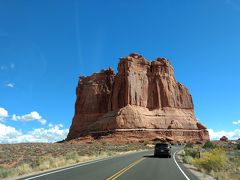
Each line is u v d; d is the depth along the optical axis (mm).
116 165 27703
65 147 74625
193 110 162250
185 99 162375
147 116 145250
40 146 73750
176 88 161625
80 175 19422
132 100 147250
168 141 132625
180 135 143625
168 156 42906
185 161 35406
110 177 18469
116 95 151250
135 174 20609
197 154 41969
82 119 168500
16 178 18203
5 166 33281
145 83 154625
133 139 131625
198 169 26875
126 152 59875
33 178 17750
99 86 173250
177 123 146000
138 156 44188
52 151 57000
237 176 22297
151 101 153125
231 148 73688
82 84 178875
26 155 48219
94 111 168125
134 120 138750
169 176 20109
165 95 154875
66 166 26484
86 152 52562
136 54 160875
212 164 26203
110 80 175000
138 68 156000
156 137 135250
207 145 77500
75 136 159750
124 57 156125
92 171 22016
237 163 30828
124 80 152000
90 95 172125
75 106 174750
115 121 138125
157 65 160125
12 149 60281
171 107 154125
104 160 34969
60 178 17781
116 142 122000
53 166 26594
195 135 148125
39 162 28016
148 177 19188
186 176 20328
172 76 163875
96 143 118875
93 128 144625
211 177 21094
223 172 22406
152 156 44312
